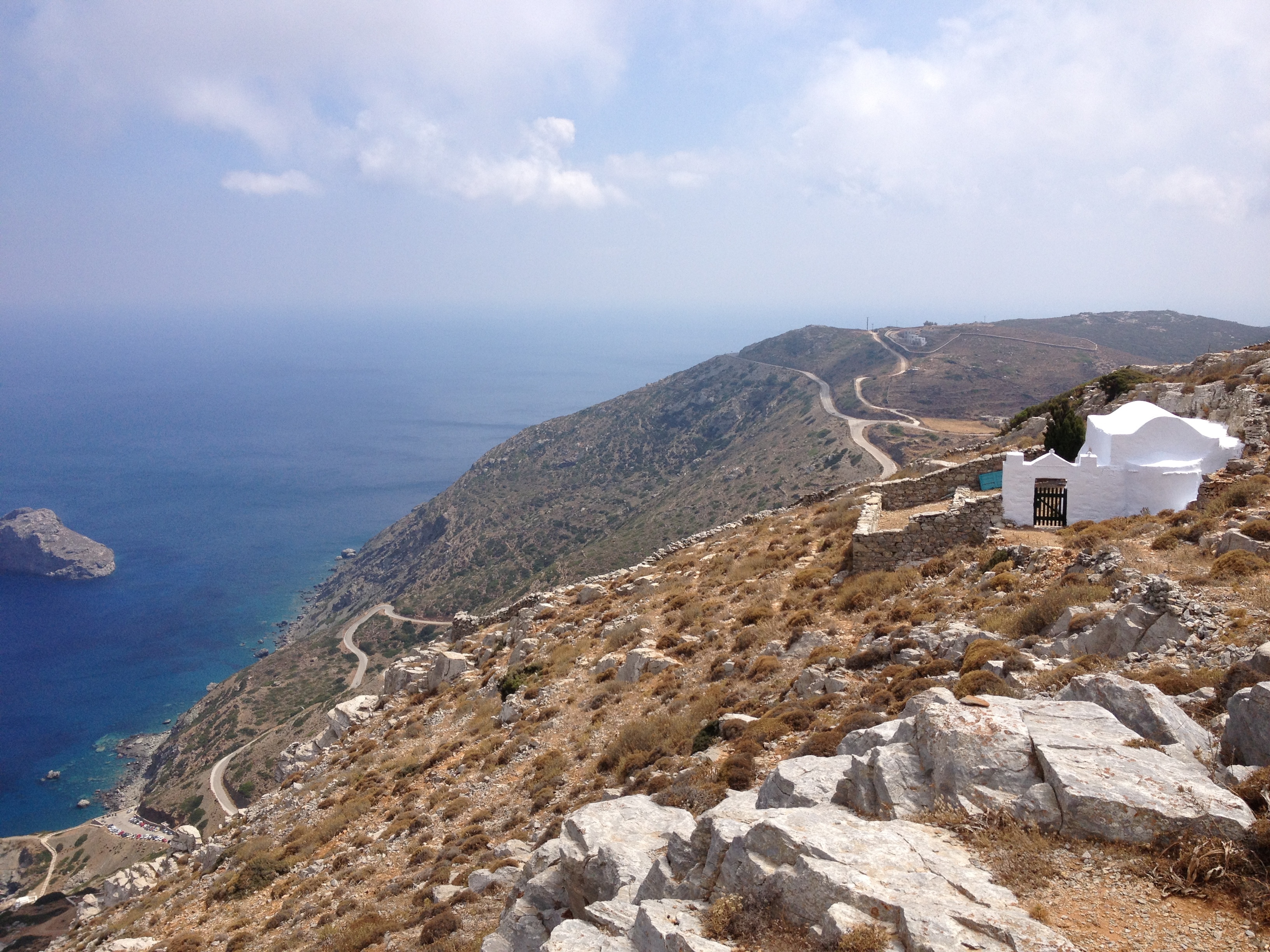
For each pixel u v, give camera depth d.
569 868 12.42
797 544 35.56
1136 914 7.15
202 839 42.47
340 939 17.98
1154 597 15.35
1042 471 27.41
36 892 88.75
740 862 9.05
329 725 42.72
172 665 181.12
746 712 20.70
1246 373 33.22
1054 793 8.55
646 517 169.25
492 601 158.00
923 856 8.16
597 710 26.41
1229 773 8.89
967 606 21.39
